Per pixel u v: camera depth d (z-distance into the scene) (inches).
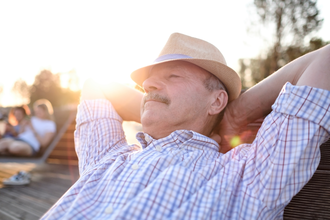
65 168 189.2
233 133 61.6
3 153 237.6
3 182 138.5
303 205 49.2
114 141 61.8
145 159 47.7
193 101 54.6
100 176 50.6
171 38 59.2
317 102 42.6
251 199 42.9
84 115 65.5
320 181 49.3
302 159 43.0
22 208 102.7
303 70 49.3
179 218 38.7
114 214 39.8
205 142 53.3
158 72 56.8
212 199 41.4
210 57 56.9
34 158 230.1
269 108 56.6
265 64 534.9
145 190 41.2
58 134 247.3
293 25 502.0
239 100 60.9
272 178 42.3
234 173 45.9
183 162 46.9
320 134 43.0
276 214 45.1
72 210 42.4
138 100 69.1
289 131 43.1
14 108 245.1
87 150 61.4
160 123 54.0
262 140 46.1
